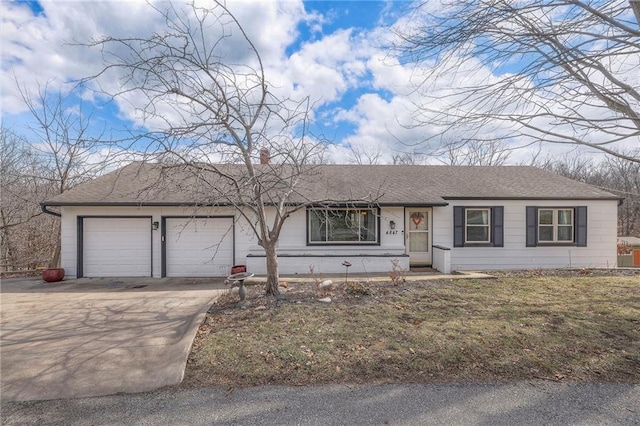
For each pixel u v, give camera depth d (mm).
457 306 5910
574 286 7582
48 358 4059
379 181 12133
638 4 3938
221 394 3213
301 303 6113
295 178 7066
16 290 8320
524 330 4629
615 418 2750
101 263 10258
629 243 13016
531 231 11039
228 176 5848
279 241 10492
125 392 3301
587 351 3973
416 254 11086
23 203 13656
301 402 3047
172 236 10445
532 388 3230
